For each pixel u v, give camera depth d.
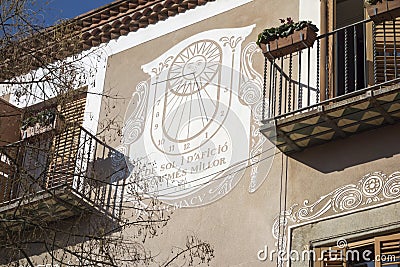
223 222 13.23
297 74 13.77
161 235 13.66
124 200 14.31
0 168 14.15
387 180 12.25
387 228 11.91
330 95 13.39
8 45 12.71
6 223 12.93
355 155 12.68
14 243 12.11
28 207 13.03
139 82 15.40
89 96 15.77
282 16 14.43
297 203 12.77
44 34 13.15
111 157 14.88
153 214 13.91
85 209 14.16
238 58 14.48
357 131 12.77
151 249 13.62
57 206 14.04
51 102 13.85
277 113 13.62
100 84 15.81
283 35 13.30
